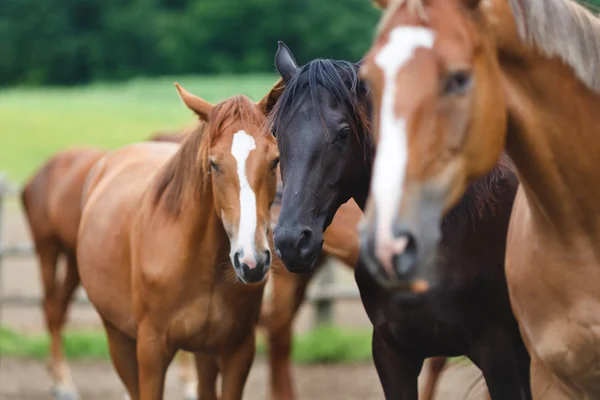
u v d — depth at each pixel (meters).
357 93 5.99
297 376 12.10
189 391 10.97
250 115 6.80
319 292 13.80
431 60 3.52
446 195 3.59
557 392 4.83
